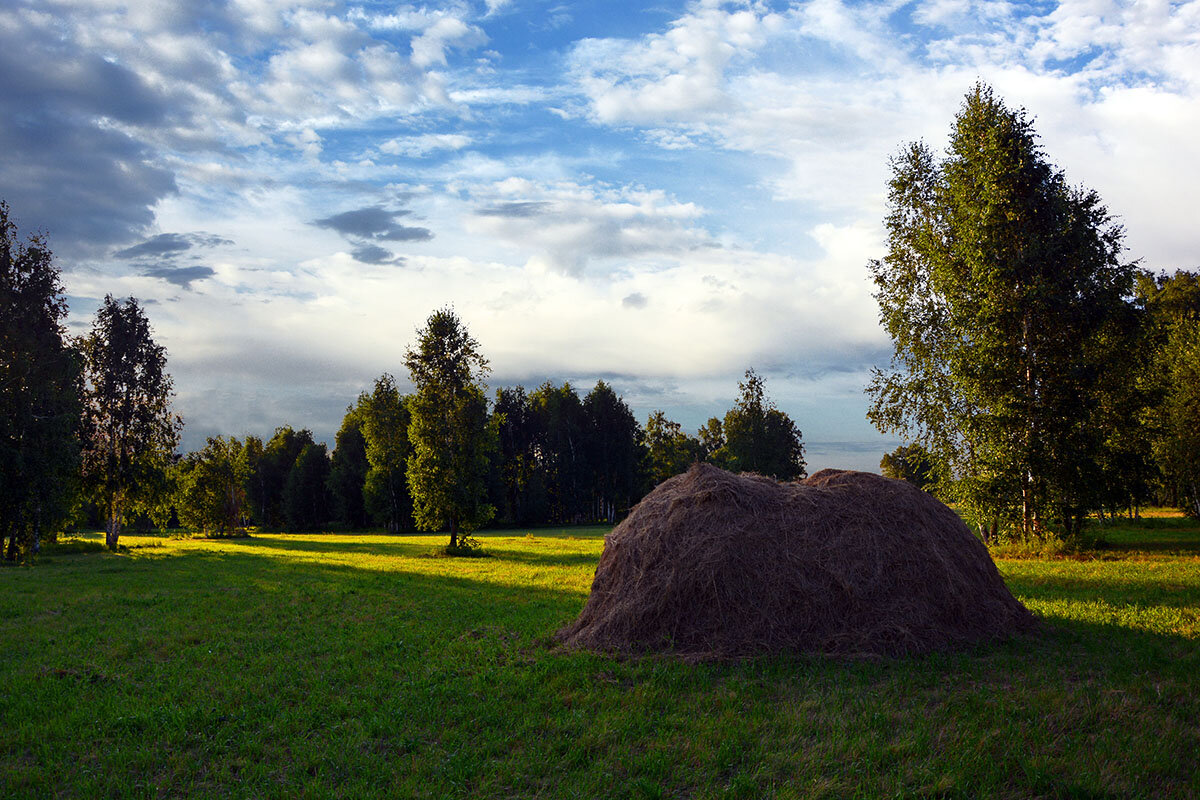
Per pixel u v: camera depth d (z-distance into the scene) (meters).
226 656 11.89
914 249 35.53
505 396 105.62
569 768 6.84
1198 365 37.31
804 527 11.80
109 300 52.06
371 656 11.71
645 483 101.12
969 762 6.61
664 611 11.24
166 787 6.58
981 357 29.69
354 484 101.44
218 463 82.62
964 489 31.27
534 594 20.25
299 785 6.54
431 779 6.55
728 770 6.75
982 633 11.31
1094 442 29.81
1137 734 7.27
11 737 7.96
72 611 17.48
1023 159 29.70
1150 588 17.47
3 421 37.12
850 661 10.12
